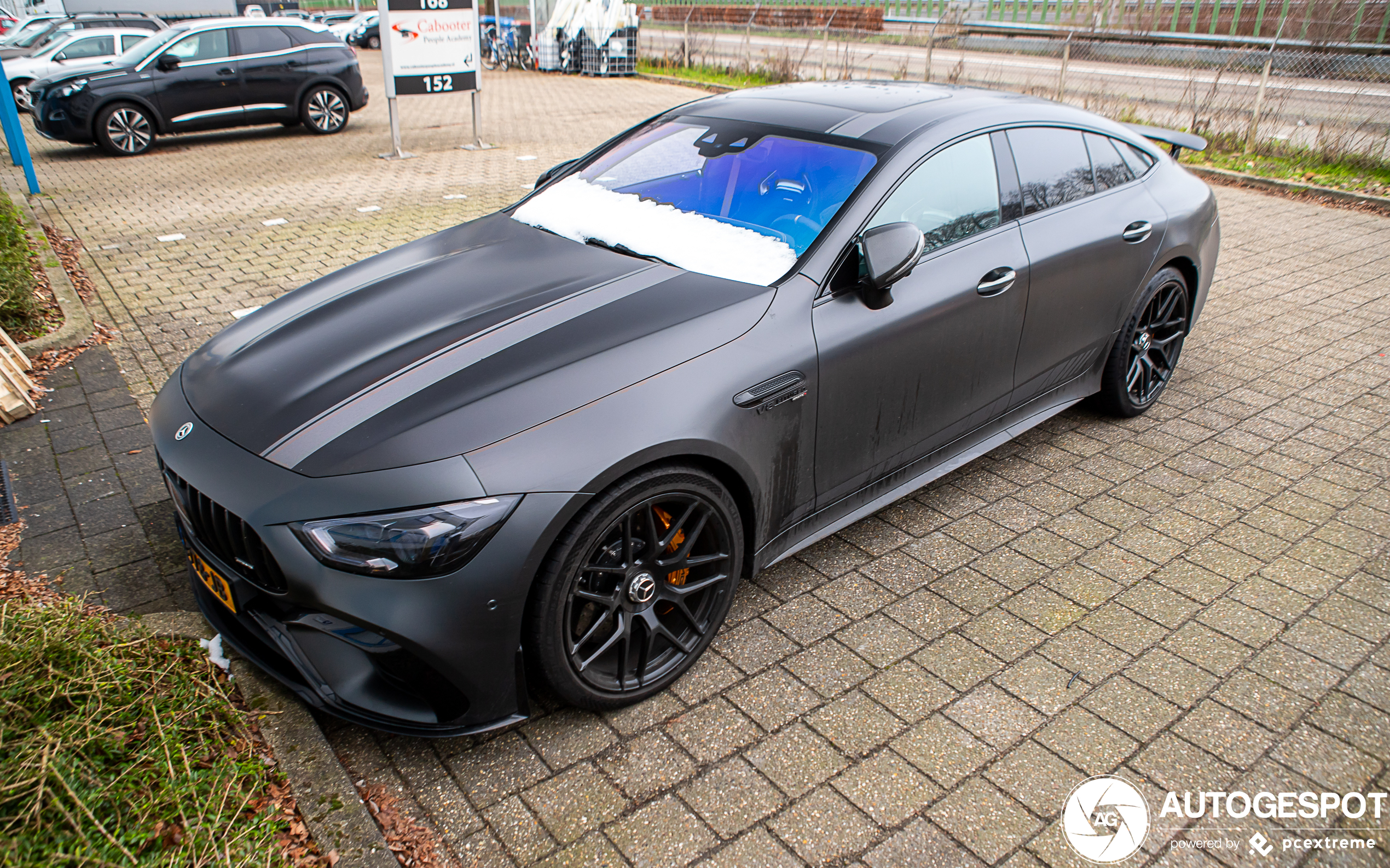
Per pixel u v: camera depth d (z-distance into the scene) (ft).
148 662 7.93
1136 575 10.37
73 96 35.27
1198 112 36.04
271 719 7.69
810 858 6.83
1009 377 11.42
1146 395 14.21
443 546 6.68
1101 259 12.01
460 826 7.10
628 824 7.13
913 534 11.24
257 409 7.82
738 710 8.36
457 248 10.73
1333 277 20.52
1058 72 47.21
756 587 10.21
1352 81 39.40
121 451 12.57
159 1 71.97
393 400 7.51
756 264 9.16
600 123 43.96
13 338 15.88
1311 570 10.43
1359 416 14.14
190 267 21.21
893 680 8.73
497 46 72.49
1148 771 7.68
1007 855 6.88
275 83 39.75
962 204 10.41
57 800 6.06
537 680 7.75
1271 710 8.35
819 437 9.16
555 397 7.39
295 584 6.91
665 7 88.38
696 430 7.75
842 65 57.21
